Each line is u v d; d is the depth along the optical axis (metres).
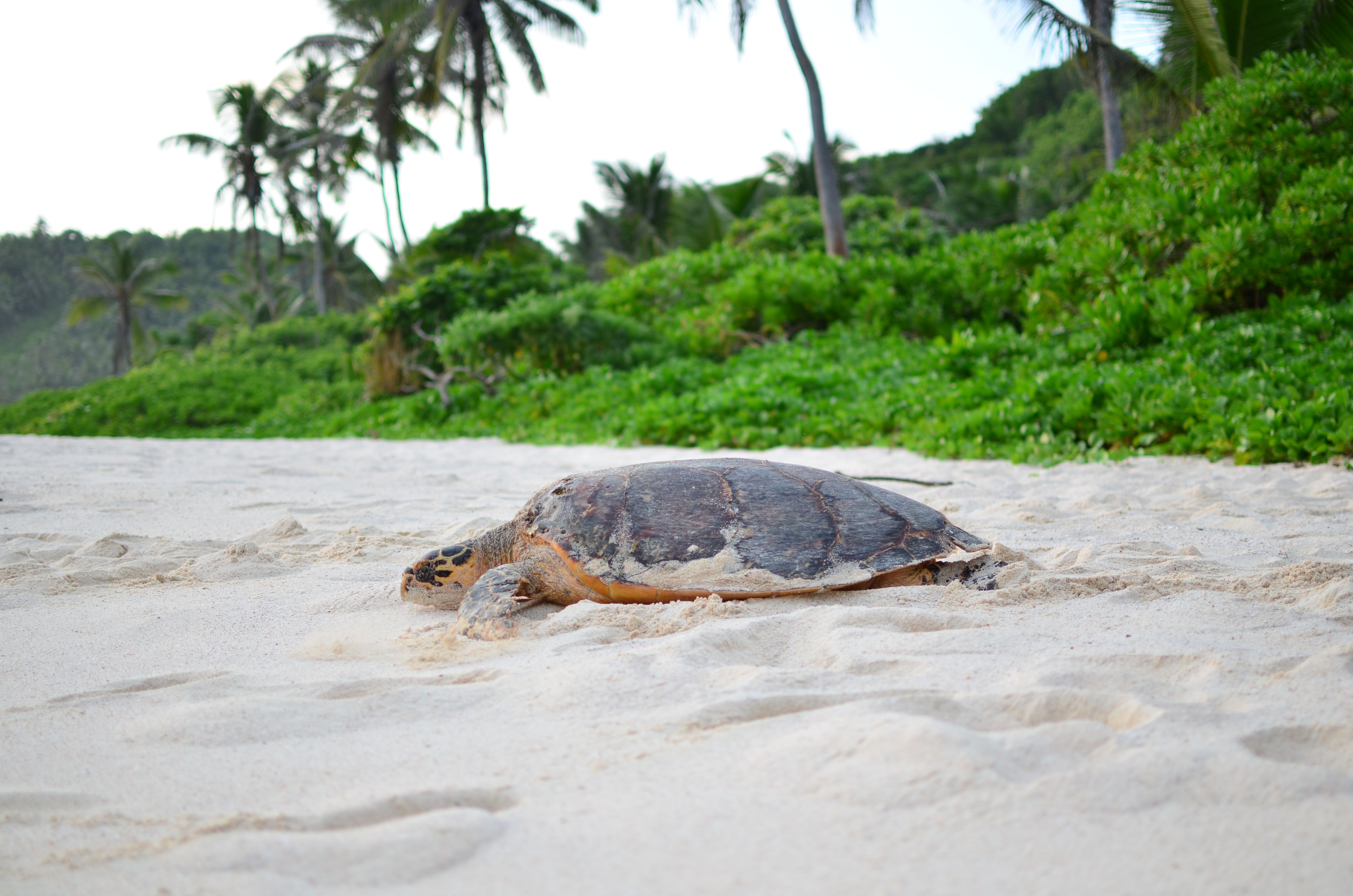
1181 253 11.22
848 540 3.06
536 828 1.45
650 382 13.43
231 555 3.91
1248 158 10.88
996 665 2.19
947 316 14.24
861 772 1.56
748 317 15.62
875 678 2.15
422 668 2.44
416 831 1.42
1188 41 13.44
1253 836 1.32
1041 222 15.30
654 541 2.98
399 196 30.36
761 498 3.14
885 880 1.26
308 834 1.46
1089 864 1.28
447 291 18.61
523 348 16.09
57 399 24.12
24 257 117.12
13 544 4.42
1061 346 10.20
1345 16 12.57
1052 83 58.22
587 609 2.85
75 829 1.52
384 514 5.45
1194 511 5.01
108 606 3.23
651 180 33.38
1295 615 2.58
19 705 2.21
